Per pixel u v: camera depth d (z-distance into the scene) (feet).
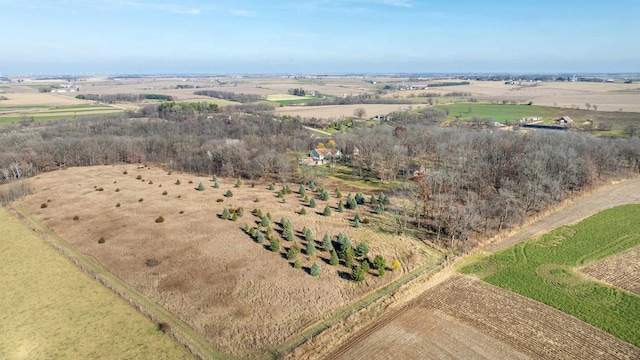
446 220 246.06
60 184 364.79
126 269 201.87
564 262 208.33
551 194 283.79
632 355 138.92
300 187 327.06
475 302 172.65
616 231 244.63
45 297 178.50
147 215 276.41
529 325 156.15
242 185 361.51
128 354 141.28
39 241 240.53
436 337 149.28
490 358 137.90
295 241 227.61
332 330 151.23
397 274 194.08
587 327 154.71
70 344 146.92
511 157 342.44
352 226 252.01
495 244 231.50
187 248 222.89
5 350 144.15
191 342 146.20
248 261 206.28
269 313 162.61
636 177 364.99
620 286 184.55
